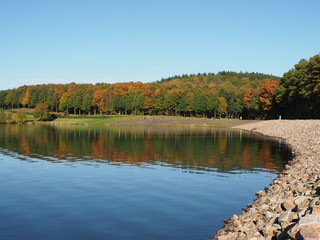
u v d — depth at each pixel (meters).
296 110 75.69
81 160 27.02
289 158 27.53
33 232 10.98
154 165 24.41
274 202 12.55
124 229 11.21
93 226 11.50
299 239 7.79
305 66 72.06
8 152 32.34
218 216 12.56
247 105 112.31
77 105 141.12
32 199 14.98
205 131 67.12
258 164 24.59
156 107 132.62
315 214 8.75
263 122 73.50
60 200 14.80
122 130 71.62
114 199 14.96
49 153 31.69
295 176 16.92
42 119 115.75
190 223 11.77
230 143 40.72
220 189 16.83
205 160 26.81
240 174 20.73
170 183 18.25
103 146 38.00
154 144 40.00
